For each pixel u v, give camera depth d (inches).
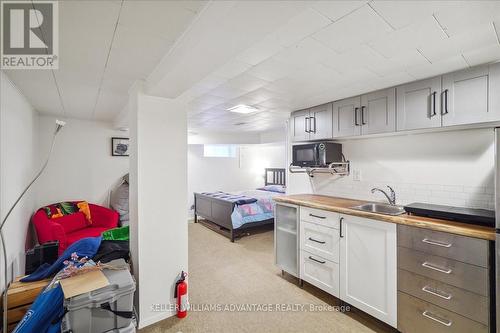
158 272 80.7
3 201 73.2
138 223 77.2
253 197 193.9
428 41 55.1
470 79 68.7
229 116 146.4
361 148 108.7
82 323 57.9
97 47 58.0
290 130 134.4
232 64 67.8
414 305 67.6
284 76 77.9
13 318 67.0
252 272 118.0
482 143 75.5
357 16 45.0
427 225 64.6
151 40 54.9
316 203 97.8
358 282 80.9
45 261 86.9
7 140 76.6
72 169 144.6
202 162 248.1
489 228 59.6
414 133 90.3
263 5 34.3
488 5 42.1
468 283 58.6
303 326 78.5
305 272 100.4
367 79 79.7
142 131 78.3
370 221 77.4
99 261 75.6
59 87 87.3
